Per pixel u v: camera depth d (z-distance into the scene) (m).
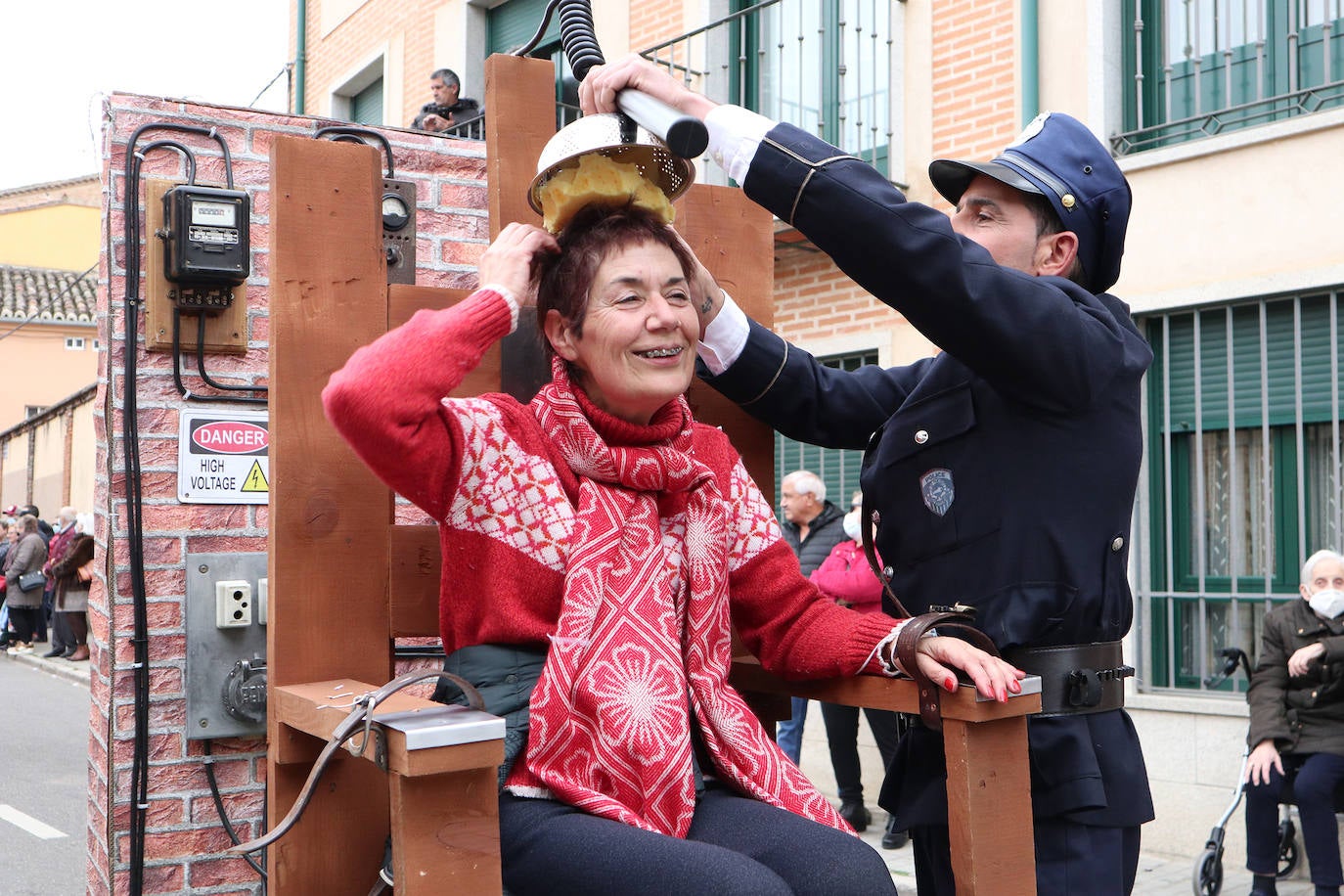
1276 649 4.88
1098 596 1.84
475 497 1.76
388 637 2.00
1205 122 5.84
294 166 1.97
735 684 2.18
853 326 7.00
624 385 1.80
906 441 1.94
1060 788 1.81
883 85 7.07
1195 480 5.87
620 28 8.48
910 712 1.83
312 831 1.90
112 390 2.74
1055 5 6.17
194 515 2.80
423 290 2.08
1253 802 4.83
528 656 1.76
